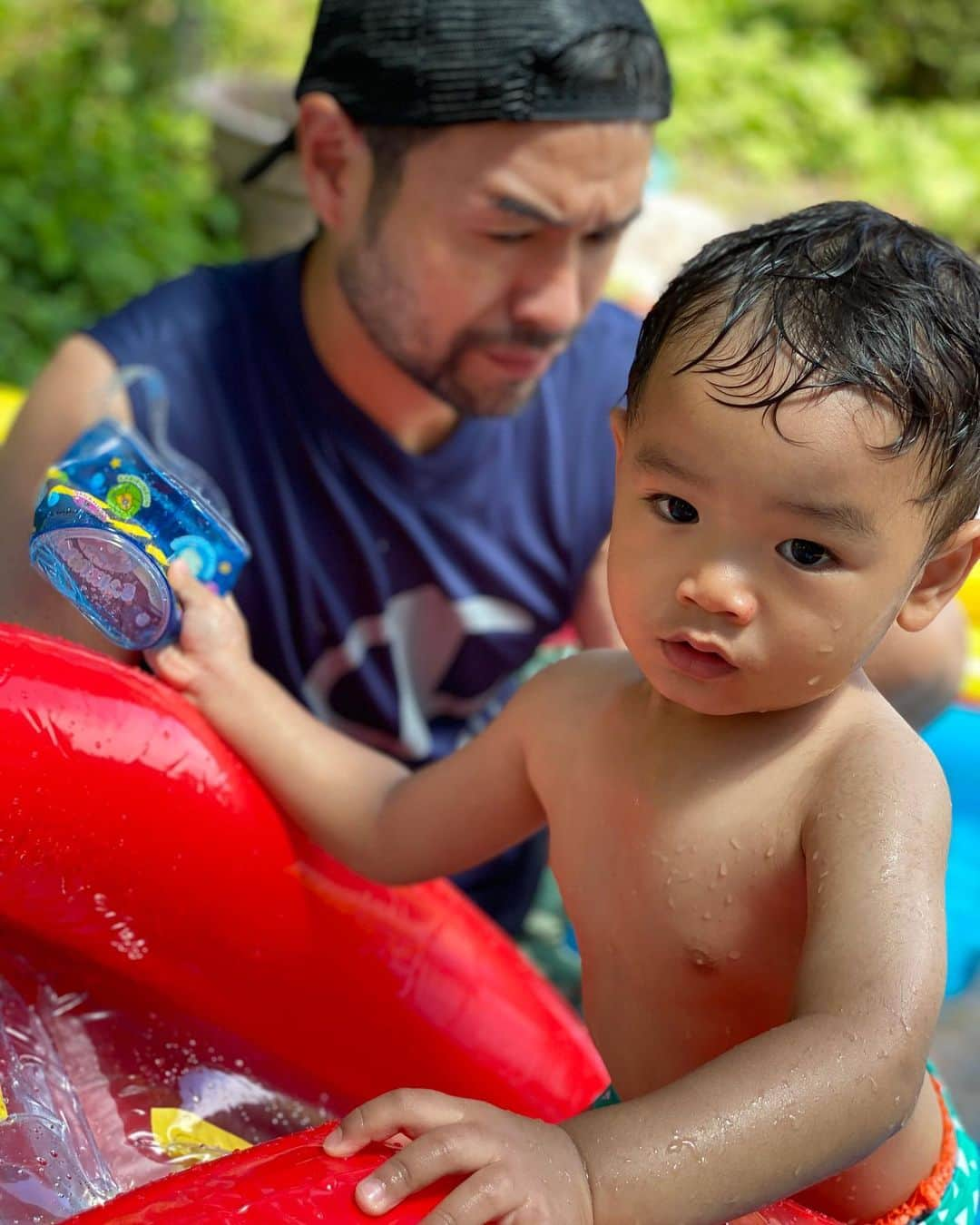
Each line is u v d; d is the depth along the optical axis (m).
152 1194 0.84
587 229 1.52
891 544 0.97
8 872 1.17
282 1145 0.89
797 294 0.98
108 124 4.84
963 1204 1.16
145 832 1.21
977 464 1.00
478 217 1.48
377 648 1.79
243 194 4.04
